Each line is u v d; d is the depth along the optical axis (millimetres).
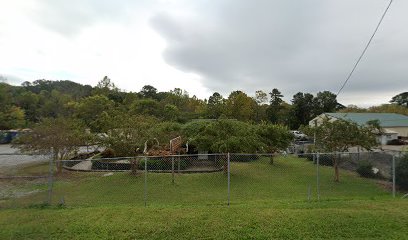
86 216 7973
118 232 6977
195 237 6820
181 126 28312
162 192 12445
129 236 6809
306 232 7062
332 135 15742
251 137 18375
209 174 16391
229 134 18000
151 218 7828
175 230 7121
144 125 17781
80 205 9625
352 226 7387
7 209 8789
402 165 12633
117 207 9031
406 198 10547
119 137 17156
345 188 13305
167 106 50438
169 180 14797
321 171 17891
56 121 19859
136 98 63406
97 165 17828
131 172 16125
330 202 9656
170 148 19938
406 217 7973
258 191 12672
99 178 15031
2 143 42125
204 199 11141
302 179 15500
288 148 24953
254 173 17172
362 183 14469
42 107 63094
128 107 55281
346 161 18562
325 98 66688
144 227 7223
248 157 20500
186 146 23844
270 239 6750
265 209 8656
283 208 8820
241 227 7285
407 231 7156
